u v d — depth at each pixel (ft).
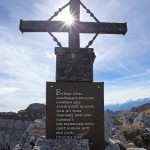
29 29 33.88
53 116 31.22
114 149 41.32
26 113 226.79
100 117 31.50
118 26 34.24
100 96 31.81
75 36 33.88
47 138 30.89
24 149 45.50
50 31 34.22
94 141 31.14
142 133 105.09
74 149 29.01
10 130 218.38
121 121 177.99
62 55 32.71
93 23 34.09
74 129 31.22
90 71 32.55
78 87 31.83
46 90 31.53
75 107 31.50
